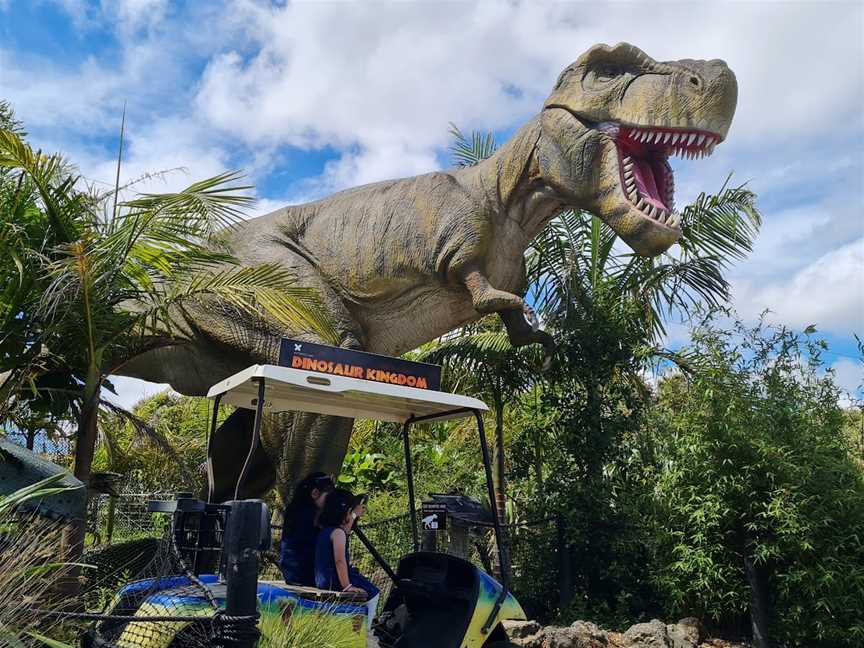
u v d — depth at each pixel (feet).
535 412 36.65
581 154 27.99
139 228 23.30
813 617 27.45
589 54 28.37
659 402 37.52
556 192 28.96
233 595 11.64
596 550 32.99
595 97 27.91
